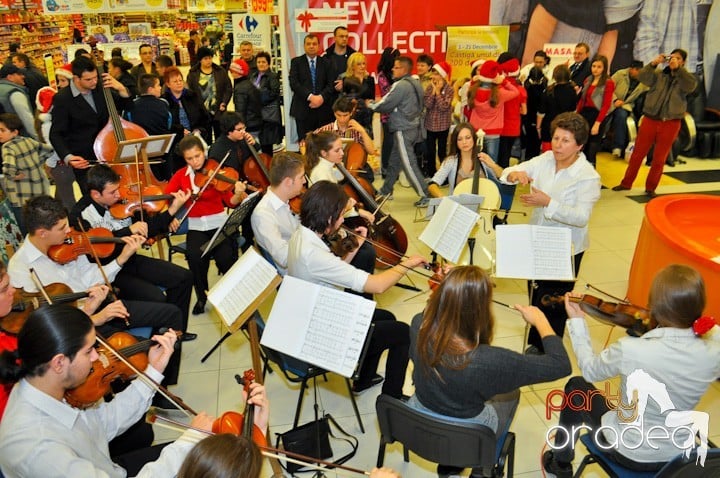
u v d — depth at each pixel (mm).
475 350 1757
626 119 7496
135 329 2918
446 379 1785
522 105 6340
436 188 3988
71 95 4332
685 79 5645
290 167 3139
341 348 2029
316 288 2117
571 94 6121
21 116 5395
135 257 3383
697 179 6734
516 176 3135
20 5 9312
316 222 2500
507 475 2273
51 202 2625
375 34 7129
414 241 4961
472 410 1852
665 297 1808
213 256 3793
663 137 5875
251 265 2311
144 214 3635
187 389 3113
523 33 7559
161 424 1822
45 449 1477
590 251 4812
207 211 3738
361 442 2734
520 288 4234
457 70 7234
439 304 1769
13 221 3779
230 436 1238
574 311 2234
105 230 3166
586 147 6484
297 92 6227
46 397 1536
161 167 5316
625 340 1886
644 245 3574
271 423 2848
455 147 3982
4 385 1717
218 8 10203
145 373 2035
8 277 2041
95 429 1752
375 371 3021
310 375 2463
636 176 6355
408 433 1907
